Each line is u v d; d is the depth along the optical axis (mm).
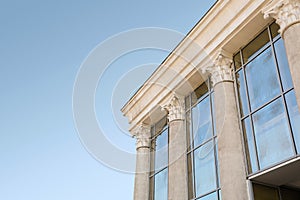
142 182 18750
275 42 12414
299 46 10312
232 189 11391
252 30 13391
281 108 11273
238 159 12070
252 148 12062
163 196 17172
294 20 10938
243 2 13375
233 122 12938
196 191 14516
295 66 10109
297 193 12156
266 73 12492
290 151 10406
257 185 11523
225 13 14328
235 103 13523
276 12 11797
